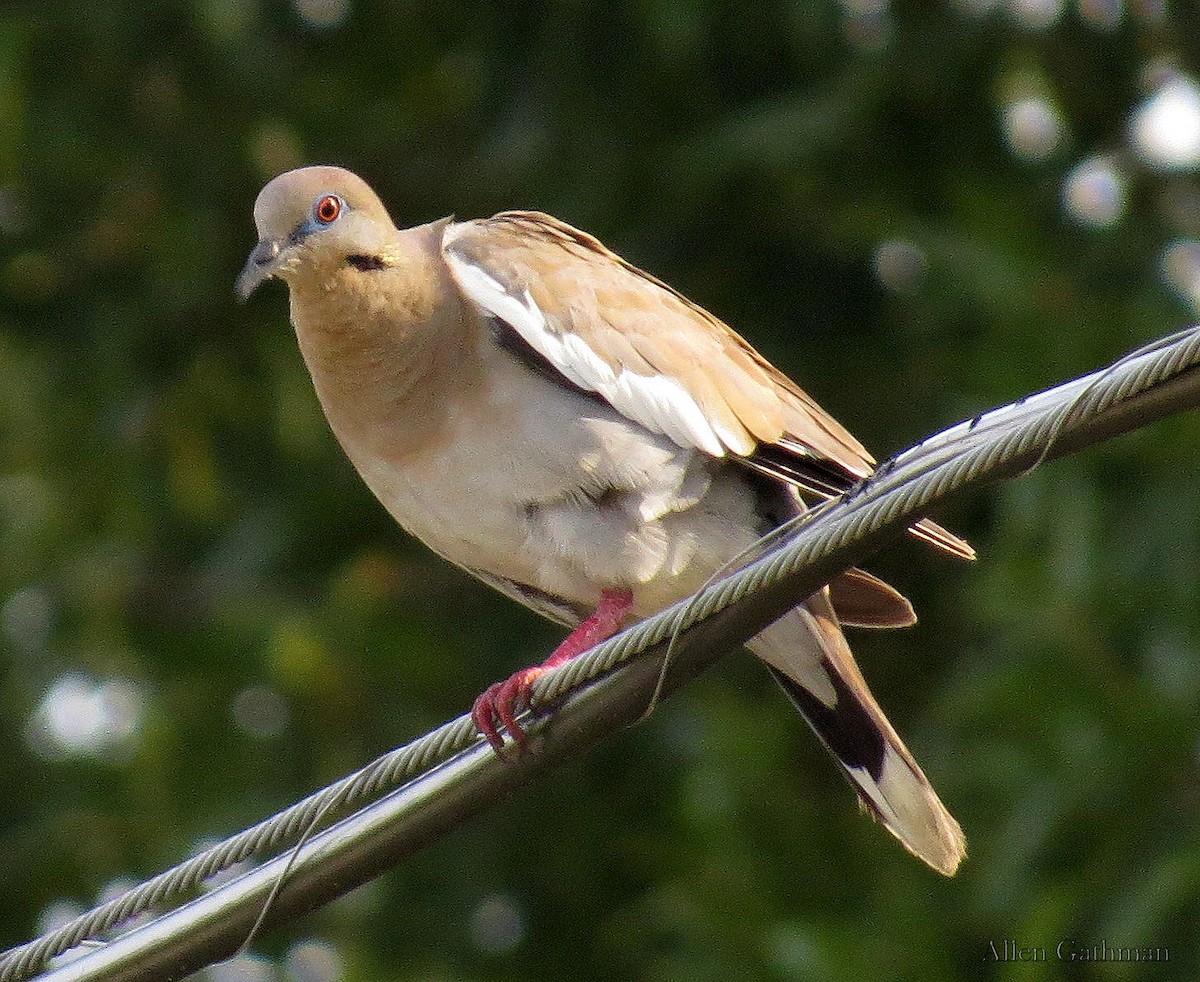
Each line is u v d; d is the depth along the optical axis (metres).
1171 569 11.64
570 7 13.63
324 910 13.63
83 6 13.84
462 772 6.71
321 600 14.13
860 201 13.48
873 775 7.93
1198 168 13.81
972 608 12.16
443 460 7.89
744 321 13.87
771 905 11.66
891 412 13.55
